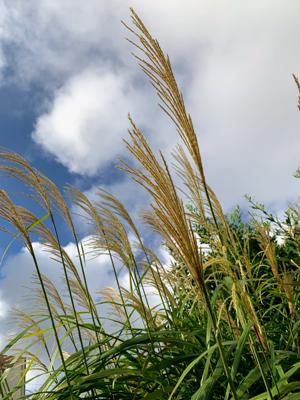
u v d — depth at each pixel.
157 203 0.56
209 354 0.71
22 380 1.04
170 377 0.92
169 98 0.61
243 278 0.75
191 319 1.05
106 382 0.84
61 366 0.90
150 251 1.17
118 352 0.87
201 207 1.01
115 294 1.27
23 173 0.99
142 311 1.07
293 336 0.88
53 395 0.82
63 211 1.11
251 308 0.64
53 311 1.15
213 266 1.02
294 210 1.36
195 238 0.57
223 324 1.02
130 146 0.55
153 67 0.60
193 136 0.63
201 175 0.69
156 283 1.12
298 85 0.66
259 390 0.81
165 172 0.55
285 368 0.78
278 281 0.95
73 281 1.12
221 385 0.78
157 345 0.93
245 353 0.83
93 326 1.00
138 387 0.85
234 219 1.65
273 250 1.00
